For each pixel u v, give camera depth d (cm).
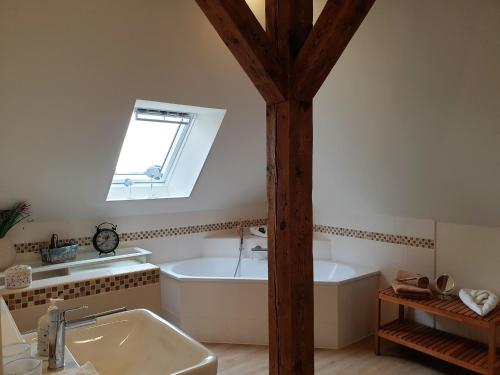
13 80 229
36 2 203
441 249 333
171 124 358
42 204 317
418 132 277
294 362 189
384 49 249
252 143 371
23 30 211
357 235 399
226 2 157
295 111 182
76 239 348
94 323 178
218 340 342
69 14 214
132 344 180
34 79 234
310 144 188
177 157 390
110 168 316
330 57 173
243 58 175
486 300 280
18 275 230
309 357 194
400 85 259
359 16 168
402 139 291
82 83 249
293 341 189
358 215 397
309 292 193
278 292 193
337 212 417
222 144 356
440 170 289
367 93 281
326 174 379
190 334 344
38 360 129
